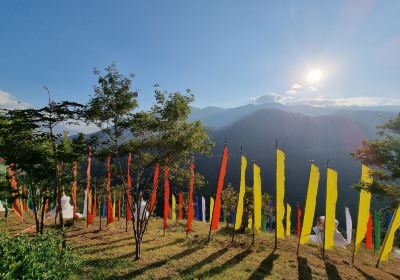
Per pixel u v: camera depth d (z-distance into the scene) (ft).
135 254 66.95
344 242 84.02
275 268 63.16
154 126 62.54
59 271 41.09
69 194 100.99
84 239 80.43
